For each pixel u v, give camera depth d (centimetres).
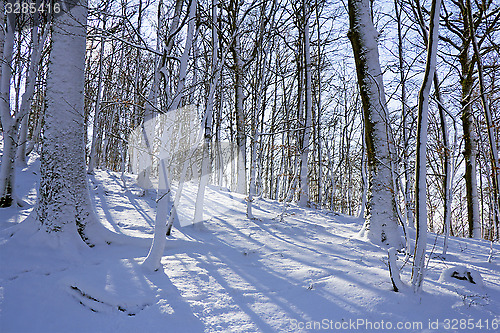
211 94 553
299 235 654
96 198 814
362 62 648
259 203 1040
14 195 625
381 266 464
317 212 960
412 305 332
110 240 488
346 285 376
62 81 467
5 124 605
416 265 354
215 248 524
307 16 1137
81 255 426
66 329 275
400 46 852
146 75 964
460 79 919
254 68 1016
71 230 446
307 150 1101
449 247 659
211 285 374
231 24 907
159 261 403
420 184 353
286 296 357
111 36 416
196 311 315
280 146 919
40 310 295
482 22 891
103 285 338
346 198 2131
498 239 735
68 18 466
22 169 952
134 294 329
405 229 394
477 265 510
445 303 338
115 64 1071
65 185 454
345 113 1747
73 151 471
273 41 1016
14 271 353
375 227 622
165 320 297
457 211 1658
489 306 337
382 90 638
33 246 414
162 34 570
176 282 370
